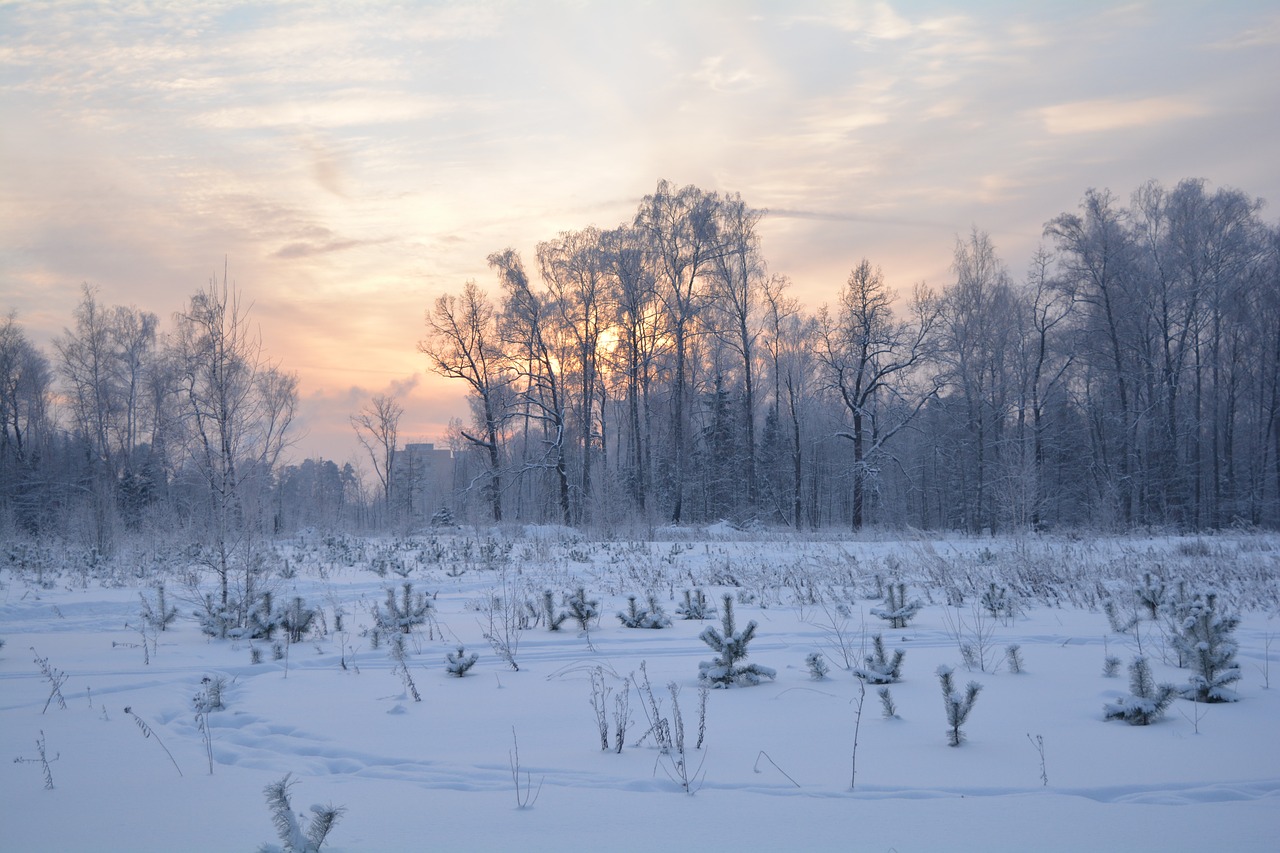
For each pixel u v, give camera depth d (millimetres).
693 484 46656
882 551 21359
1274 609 11422
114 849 3836
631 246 40719
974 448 43969
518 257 40875
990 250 42625
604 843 3754
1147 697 5922
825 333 39094
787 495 55406
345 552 21875
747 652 8438
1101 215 38062
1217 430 43000
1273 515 41594
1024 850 3623
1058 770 4824
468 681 7633
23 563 18984
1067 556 16984
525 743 5578
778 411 55688
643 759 5164
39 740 5457
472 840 3812
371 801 4395
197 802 4461
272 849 3537
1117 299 38594
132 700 7051
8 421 47062
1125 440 39688
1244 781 4602
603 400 45531
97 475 37062
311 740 5723
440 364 39625
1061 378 42188
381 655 9008
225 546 11109
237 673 8195
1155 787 4512
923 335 37219
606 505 29453
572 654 8883
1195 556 17656
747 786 4586
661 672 7922
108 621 11734
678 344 40594
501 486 40719
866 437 54531
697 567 19078
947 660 8312
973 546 22953
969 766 4918
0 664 8672
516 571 18375
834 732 5730
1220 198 38156
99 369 45594
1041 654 8594
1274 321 40219
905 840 3752
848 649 8852
